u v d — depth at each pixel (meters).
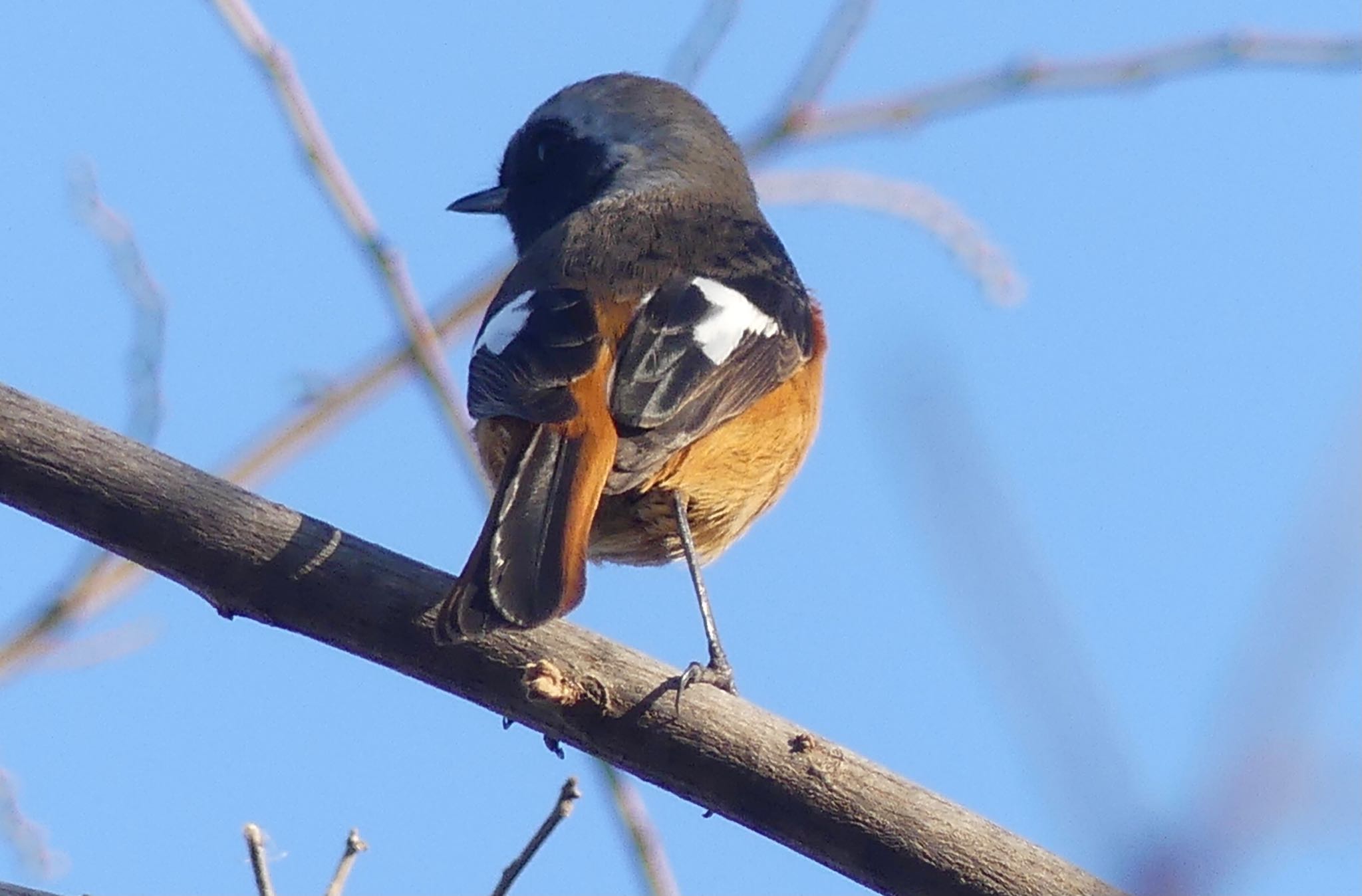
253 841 8.09
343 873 8.39
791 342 11.64
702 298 11.23
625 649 8.55
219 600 8.62
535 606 8.30
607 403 10.03
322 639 8.67
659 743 8.41
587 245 12.08
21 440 8.45
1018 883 8.11
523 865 8.48
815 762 8.27
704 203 13.41
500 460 10.42
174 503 8.48
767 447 11.19
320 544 8.54
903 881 8.23
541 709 8.52
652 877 10.94
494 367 10.24
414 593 8.49
